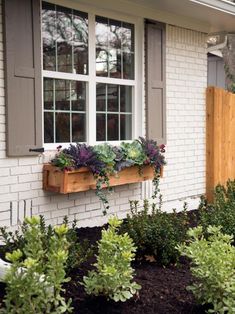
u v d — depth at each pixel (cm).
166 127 633
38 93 469
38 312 251
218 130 720
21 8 448
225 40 745
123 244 300
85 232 504
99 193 498
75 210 526
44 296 250
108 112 560
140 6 571
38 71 467
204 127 706
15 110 450
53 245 277
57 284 254
